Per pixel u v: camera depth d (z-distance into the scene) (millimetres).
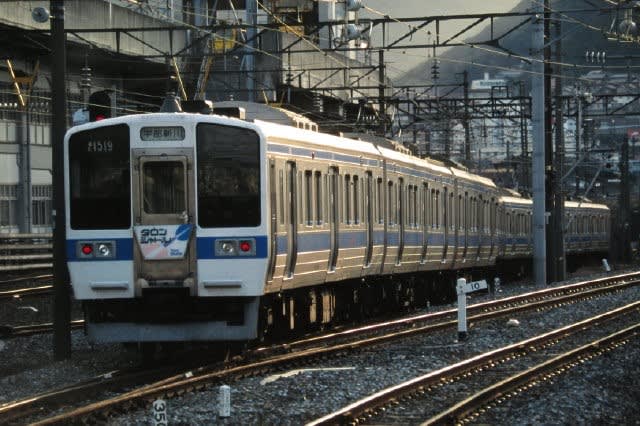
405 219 59969
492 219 88562
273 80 100938
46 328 49375
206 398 29922
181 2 112188
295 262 41156
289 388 31312
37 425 25344
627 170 155500
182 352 40906
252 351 39125
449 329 49781
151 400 29344
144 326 37250
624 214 156000
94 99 40969
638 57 87500
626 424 26375
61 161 39688
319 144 44625
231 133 36906
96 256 37000
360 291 54375
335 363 38125
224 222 36719
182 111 40156
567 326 48438
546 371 34531
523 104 110000
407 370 35500
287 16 118562
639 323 49281
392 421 26516
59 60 39500
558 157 94062
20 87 94750
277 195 38562
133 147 36875
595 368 35375
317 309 47500
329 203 46062
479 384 32750
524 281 108688
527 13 63812
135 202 36812
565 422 26078
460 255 75688
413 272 65438
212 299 37344
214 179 36812
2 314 55281
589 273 127375
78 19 90438
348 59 122750
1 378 36750
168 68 64562
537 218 82750
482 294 84688
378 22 64875
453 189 73500
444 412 26391
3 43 88938
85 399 31250
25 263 82625
